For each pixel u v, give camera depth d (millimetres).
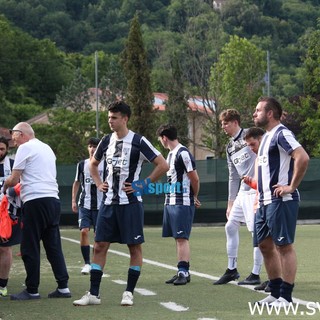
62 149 75062
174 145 14977
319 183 35000
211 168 35375
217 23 65500
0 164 13469
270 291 11781
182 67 64250
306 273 16031
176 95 63875
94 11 144250
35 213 12555
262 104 11258
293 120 63625
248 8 114562
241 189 14328
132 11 141750
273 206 11070
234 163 14398
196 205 15164
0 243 12977
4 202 12633
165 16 127000
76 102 94312
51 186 12711
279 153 11094
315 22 126562
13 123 97812
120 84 97250
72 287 14180
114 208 11617
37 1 142125
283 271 11188
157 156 11609
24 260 12648
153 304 11836
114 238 11734
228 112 14383
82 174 17094
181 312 10984
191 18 65562
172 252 21844
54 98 112812
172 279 14539
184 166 14734
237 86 61688
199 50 63844
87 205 16891
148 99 67188
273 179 11109
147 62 67938
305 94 65250
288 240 11023
